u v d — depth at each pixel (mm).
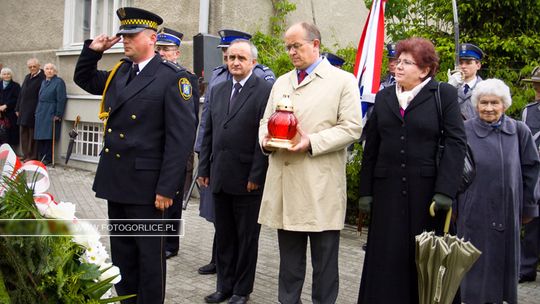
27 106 10953
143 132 3555
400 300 3291
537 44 6527
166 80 3578
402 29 7586
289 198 3686
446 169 3207
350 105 3635
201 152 4695
